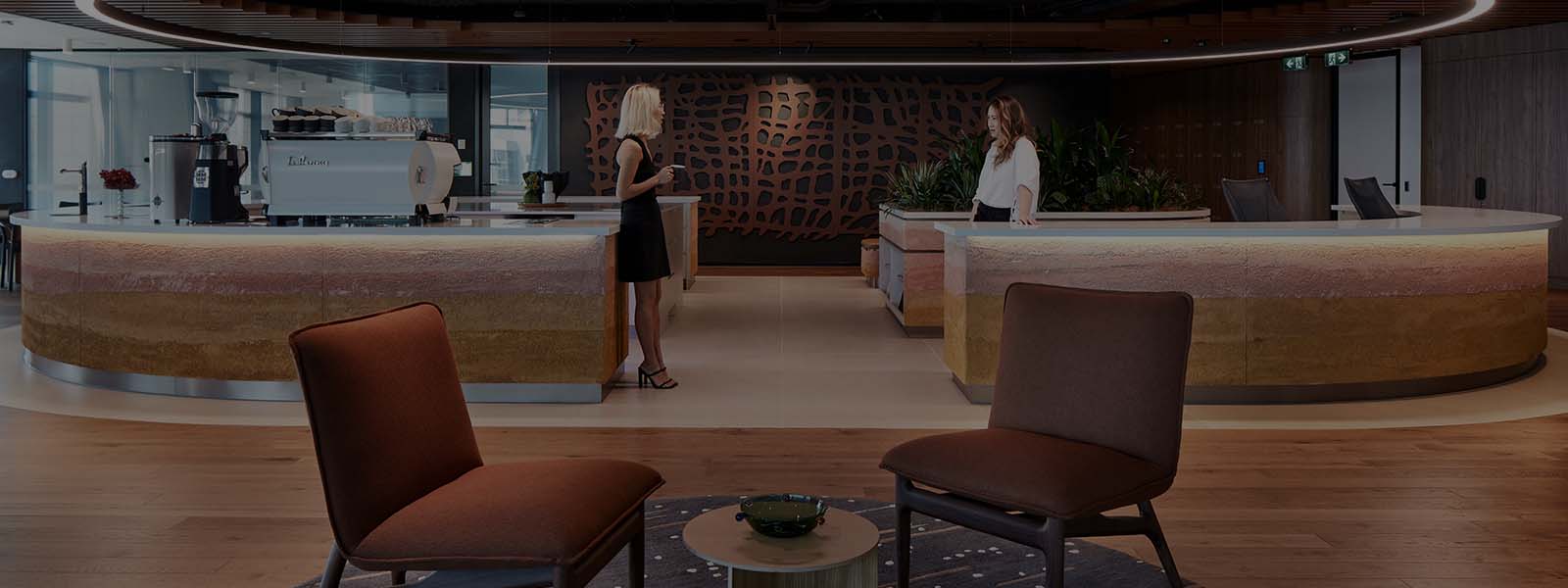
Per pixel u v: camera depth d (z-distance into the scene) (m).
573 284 5.97
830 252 14.98
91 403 5.97
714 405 6.02
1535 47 11.63
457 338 6.00
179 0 9.87
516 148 15.08
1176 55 10.40
